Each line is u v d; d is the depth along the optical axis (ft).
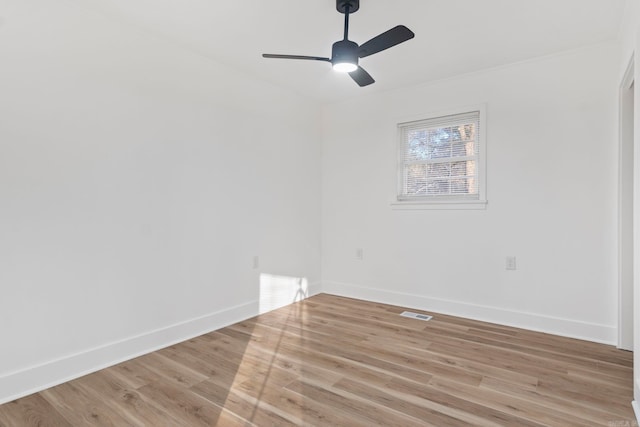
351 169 13.56
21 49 6.52
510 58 9.91
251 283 11.23
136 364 7.77
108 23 7.80
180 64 9.25
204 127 9.84
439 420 5.70
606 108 9.02
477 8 7.46
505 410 5.98
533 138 9.96
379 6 7.37
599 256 9.13
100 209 7.64
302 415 5.85
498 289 10.53
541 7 7.41
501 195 10.44
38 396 6.45
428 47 9.23
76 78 7.27
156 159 8.70
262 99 11.64
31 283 6.65
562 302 9.60
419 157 12.16
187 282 9.38
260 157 11.58
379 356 8.19
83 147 7.37
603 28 8.29
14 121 6.44
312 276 13.83
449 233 11.37
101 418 5.78
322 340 9.19
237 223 10.78
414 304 12.10
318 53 9.66
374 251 13.01
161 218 8.80
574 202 9.44
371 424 5.60
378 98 12.87
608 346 8.80
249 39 8.88
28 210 6.62
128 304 8.13
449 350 8.54
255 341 9.13
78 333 7.29
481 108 10.73
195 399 6.34
